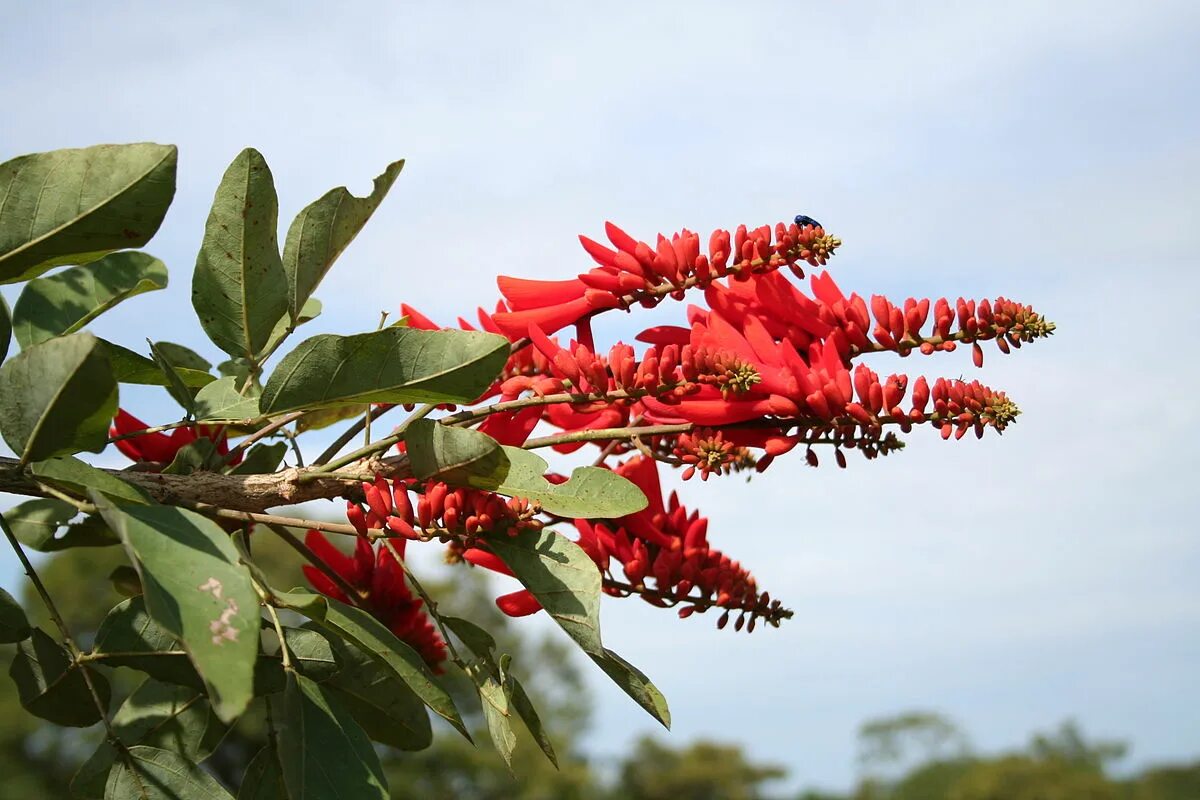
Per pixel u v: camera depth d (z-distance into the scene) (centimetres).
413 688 54
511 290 64
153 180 53
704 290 62
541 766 550
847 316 61
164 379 66
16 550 57
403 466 57
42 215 53
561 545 56
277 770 56
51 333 64
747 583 63
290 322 61
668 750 869
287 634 60
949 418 58
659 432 59
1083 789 812
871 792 982
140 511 45
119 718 64
